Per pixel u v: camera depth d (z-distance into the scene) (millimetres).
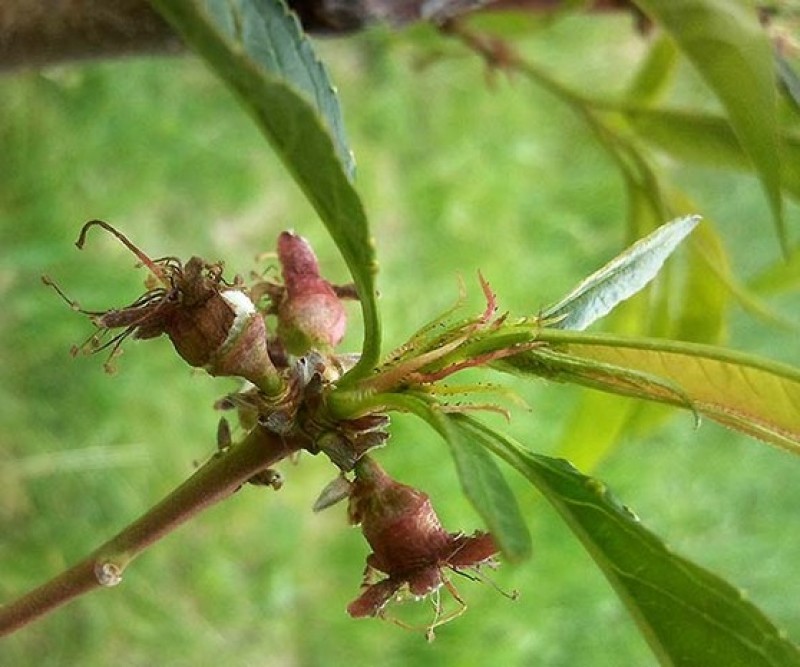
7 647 309
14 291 314
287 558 375
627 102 198
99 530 325
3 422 310
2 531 309
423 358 99
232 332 99
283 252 117
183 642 345
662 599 93
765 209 508
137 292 333
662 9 124
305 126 75
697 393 102
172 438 342
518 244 454
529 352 100
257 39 89
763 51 122
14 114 312
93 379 325
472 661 409
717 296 200
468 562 107
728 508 483
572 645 436
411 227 428
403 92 429
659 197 200
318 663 383
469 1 149
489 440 98
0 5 139
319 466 380
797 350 508
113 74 330
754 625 89
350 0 137
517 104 458
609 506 94
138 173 340
